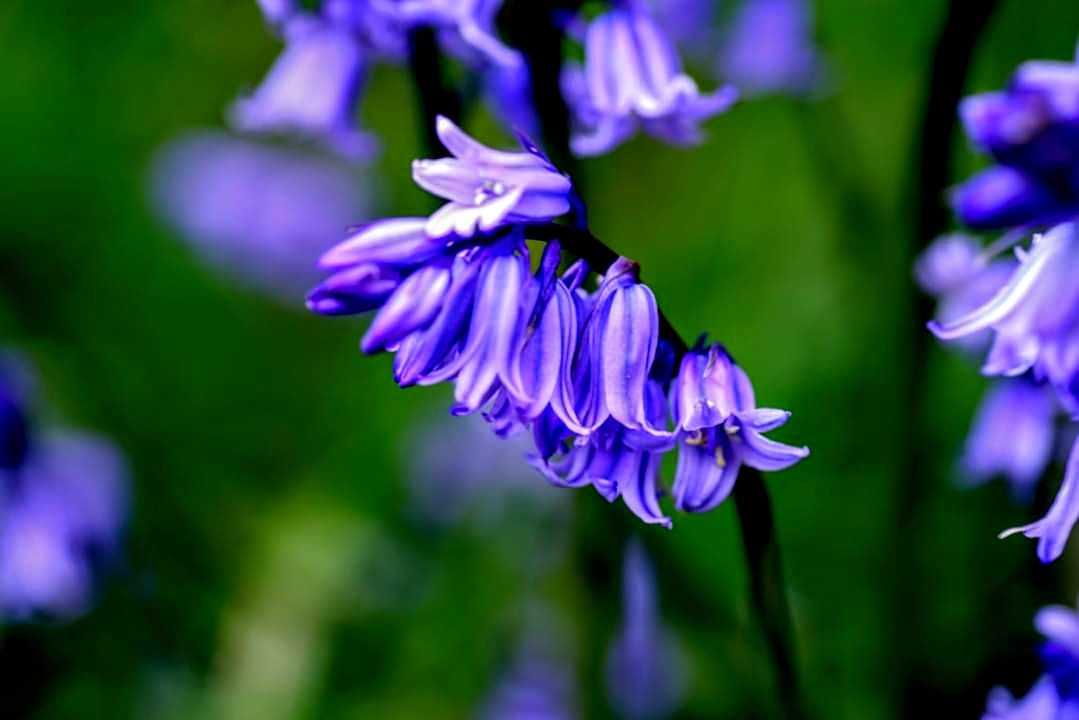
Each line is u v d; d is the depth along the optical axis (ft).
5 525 2.20
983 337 1.83
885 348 1.98
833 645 1.98
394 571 2.26
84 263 2.65
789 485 2.11
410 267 1.51
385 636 2.22
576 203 1.53
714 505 1.55
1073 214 1.51
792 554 2.06
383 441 2.40
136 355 2.57
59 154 2.71
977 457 1.80
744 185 2.43
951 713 1.90
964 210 1.52
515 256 1.52
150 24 2.81
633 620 1.88
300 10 1.81
